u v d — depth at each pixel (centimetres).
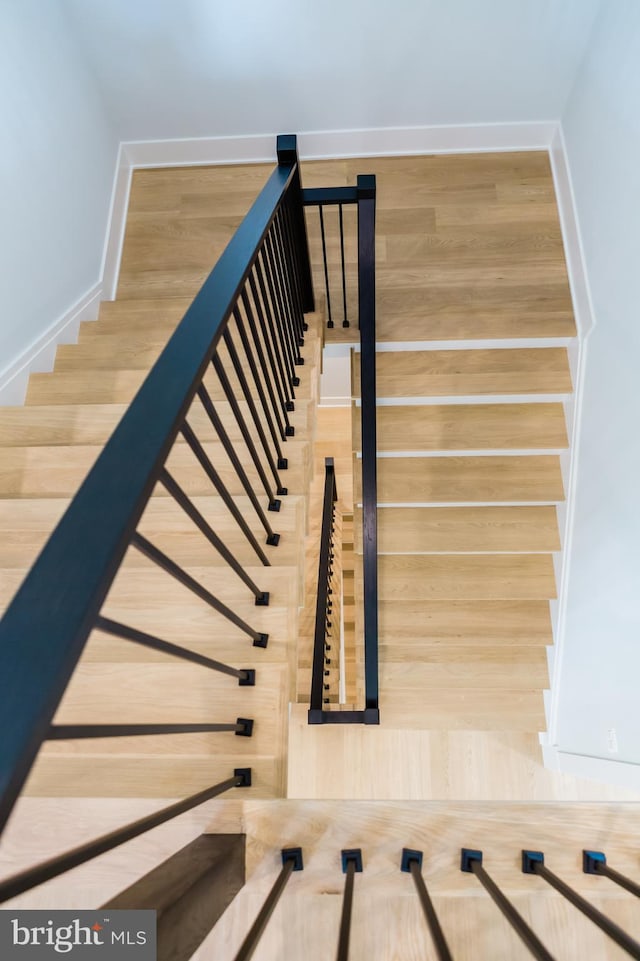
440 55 326
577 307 299
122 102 353
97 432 233
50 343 282
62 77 300
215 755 138
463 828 121
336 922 124
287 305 214
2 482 214
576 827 120
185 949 72
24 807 123
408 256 330
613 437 241
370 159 373
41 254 277
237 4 305
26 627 52
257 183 377
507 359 300
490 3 303
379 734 303
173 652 90
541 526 295
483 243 332
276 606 160
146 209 373
